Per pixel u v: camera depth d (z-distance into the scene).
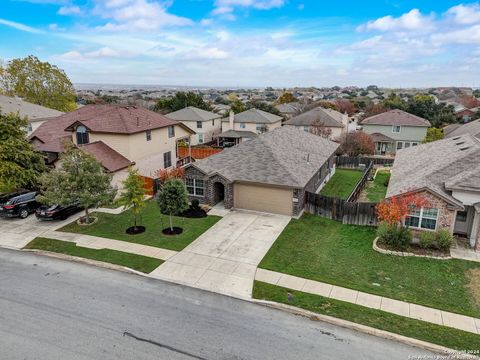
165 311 12.21
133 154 28.42
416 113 72.06
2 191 24.61
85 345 10.33
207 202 24.34
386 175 35.47
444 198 17.27
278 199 22.48
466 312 12.39
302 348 10.39
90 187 20.00
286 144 28.41
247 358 9.91
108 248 17.39
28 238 18.75
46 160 27.88
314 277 14.76
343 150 43.50
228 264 15.84
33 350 10.08
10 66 52.22
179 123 34.88
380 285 14.20
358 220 21.00
